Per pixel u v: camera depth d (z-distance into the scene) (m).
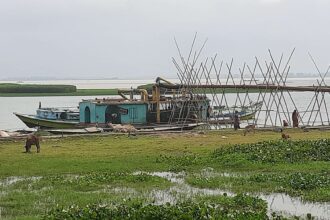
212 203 19.20
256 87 54.75
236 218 15.88
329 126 50.81
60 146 38.53
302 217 17.61
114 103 53.06
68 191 21.91
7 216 17.59
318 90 53.56
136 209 16.52
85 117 54.41
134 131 47.97
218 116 58.28
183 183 24.17
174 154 33.25
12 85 156.88
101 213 16.22
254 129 48.31
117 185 23.45
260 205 18.66
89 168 28.28
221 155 30.94
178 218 15.48
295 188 22.17
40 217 16.88
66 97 142.88
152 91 57.06
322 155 29.77
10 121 75.25
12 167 28.64
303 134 44.22
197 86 55.56
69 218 15.83
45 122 55.00
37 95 140.62
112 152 34.75
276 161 28.62
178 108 54.97
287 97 134.12
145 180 24.38
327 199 20.25
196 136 44.50
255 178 24.22
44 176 26.28
